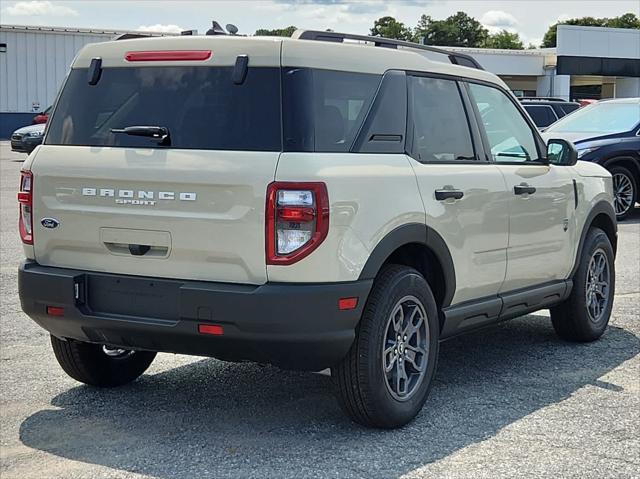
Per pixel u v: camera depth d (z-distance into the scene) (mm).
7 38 38062
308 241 4414
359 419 4918
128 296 4785
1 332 7105
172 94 4809
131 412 5301
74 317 4875
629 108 14961
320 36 5027
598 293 7121
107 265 4867
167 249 4664
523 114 6398
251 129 4578
